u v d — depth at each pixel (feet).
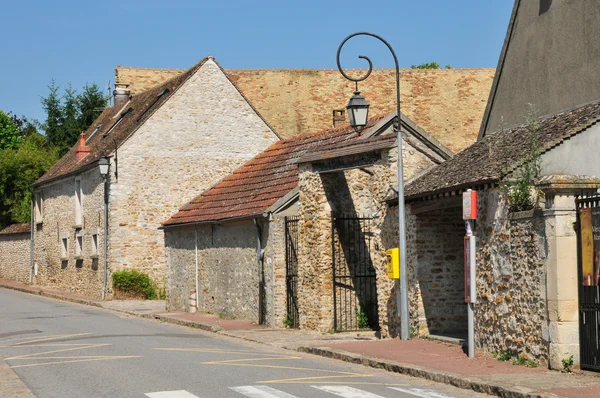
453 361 44.91
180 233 95.25
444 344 52.65
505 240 45.19
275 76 137.69
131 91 144.36
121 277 112.47
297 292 70.38
